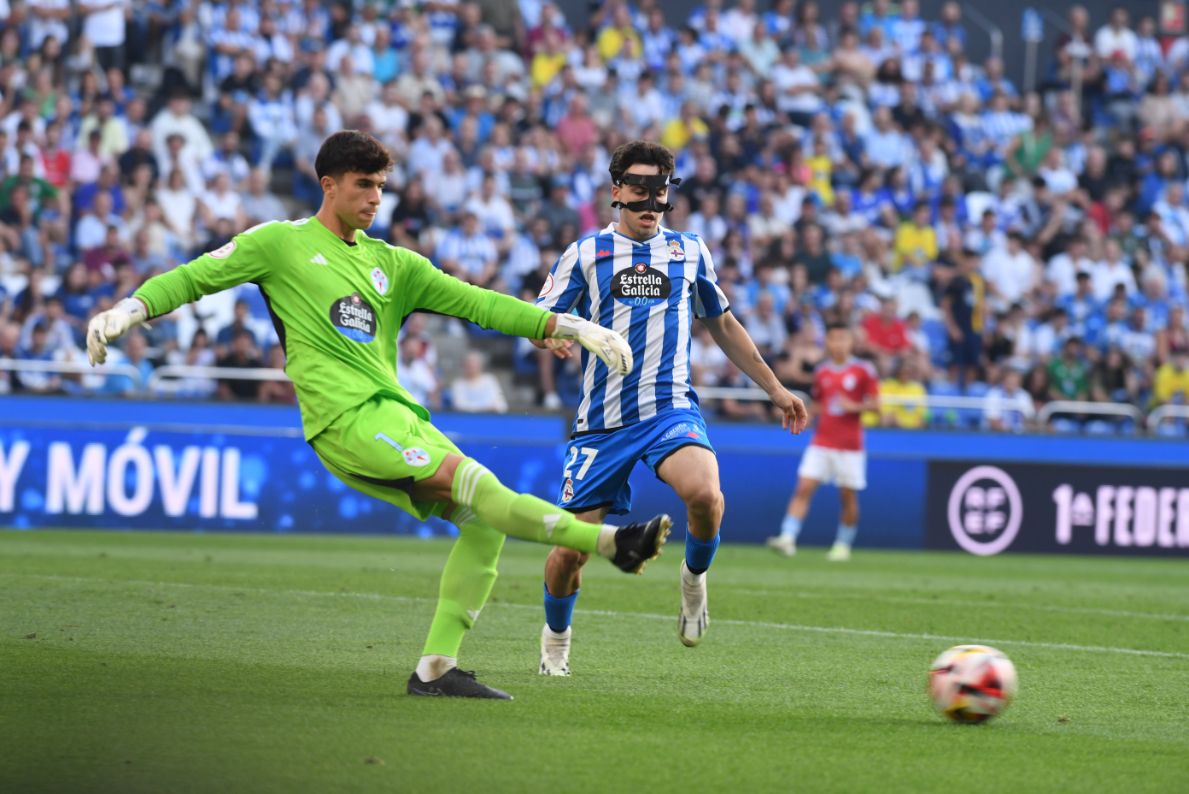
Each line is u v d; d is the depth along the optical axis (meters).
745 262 66.00
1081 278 69.69
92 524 50.19
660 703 18.55
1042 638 28.14
